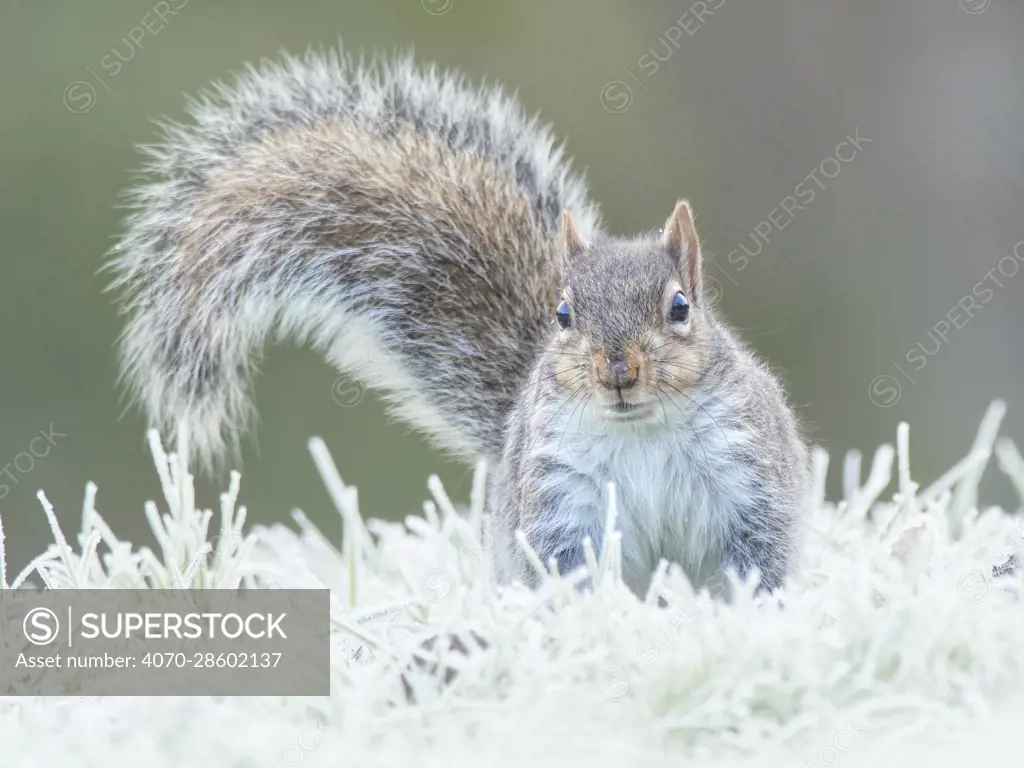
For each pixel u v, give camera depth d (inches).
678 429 379.9
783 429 407.8
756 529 380.8
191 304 451.5
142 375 449.7
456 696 292.4
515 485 410.9
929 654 289.0
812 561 406.9
